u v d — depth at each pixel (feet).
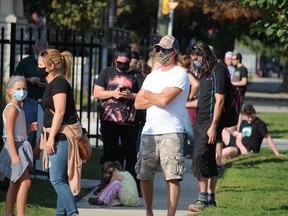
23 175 64.08
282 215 68.74
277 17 70.13
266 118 203.41
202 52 72.23
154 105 64.80
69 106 62.13
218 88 71.77
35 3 235.40
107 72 80.18
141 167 65.51
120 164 79.20
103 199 75.61
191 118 108.88
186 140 111.34
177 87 64.13
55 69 62.39
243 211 70.74
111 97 79.46
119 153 81.25
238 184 88.28
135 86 80.02
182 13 261.65
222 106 72.18
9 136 63.05
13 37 93.15
